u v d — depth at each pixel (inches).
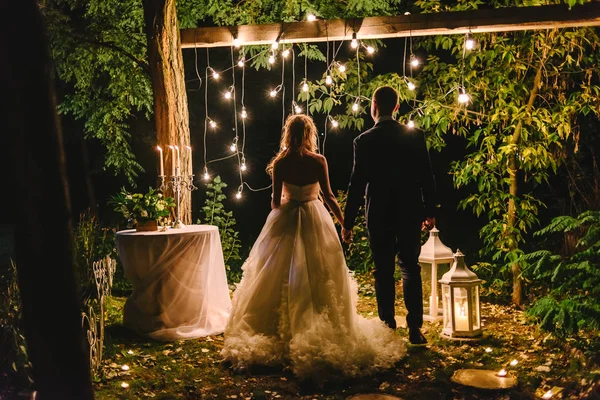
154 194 199.5
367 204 172.6
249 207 450.9
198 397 142.9
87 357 95.2
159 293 188.2
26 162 86.7
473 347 173.5
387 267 172.7
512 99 220.1
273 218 173.2
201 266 193.3
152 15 225.5
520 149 217.6
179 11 288.7
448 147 401.7
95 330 157.5
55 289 89.4
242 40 231.6
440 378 148.9
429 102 230.8
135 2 293.1
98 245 283.0
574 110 215.0
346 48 398.6
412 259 171.8
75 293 91.9
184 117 235.3
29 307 90.1
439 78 236.2
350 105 266.1
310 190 174.1
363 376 150.7
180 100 233.1
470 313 177.0
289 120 176.7
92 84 311.3
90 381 95.7
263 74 421.4
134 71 298.0
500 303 225.3
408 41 378.0
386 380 150.0
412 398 138.5
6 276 220.2
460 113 239.5
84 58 297.3
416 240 170.1
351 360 152.7
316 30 225.5
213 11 288.5
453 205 401.7
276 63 408.8
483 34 228.7
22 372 137.6
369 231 171.9
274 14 296.2
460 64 232.7
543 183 322.7
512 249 223.6
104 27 295.9
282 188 178.4
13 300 163.3
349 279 173.3
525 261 211.6
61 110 317.4
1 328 143.8
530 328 191.2
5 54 85.0
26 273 89.2
